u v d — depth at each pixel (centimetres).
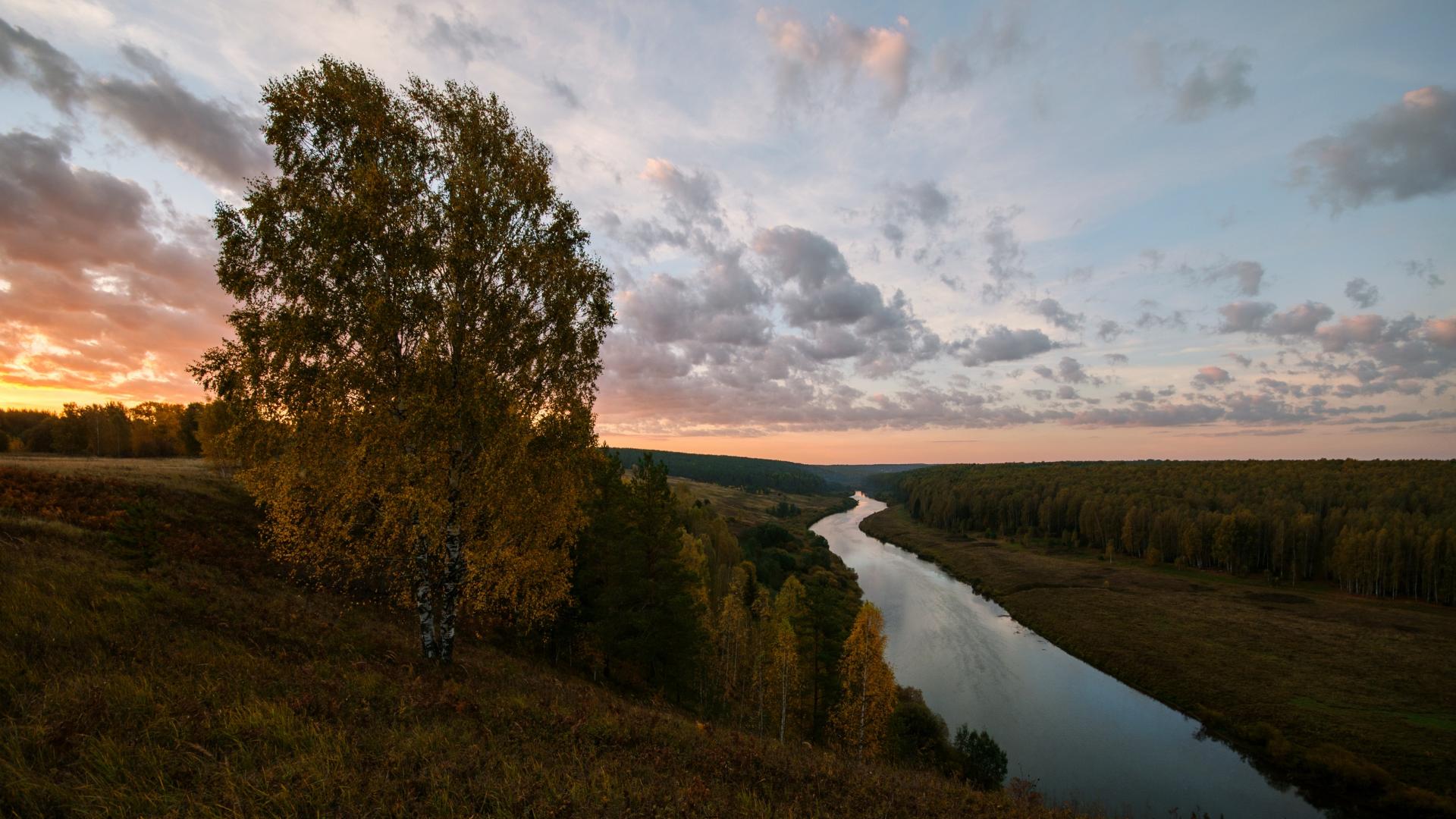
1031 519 15112
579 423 1519
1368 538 8569
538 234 1562
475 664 1566
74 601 1068
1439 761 3716
